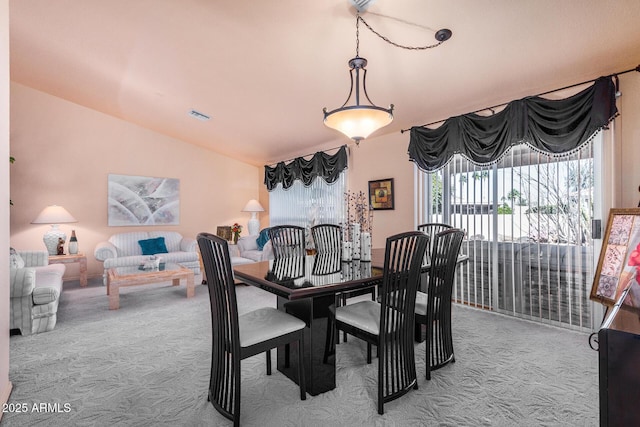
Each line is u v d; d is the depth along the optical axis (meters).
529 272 3.26
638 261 2.21
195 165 6.71
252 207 6.88
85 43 3.53
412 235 1.81
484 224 3.59
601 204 2.79
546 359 2.42
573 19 2.23
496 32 2.45
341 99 3.86
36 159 5.19
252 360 2.49
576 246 2.96
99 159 5.70
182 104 4.80
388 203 4.59
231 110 4.75
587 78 2.80
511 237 3.38
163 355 2.54
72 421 1.74
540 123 2.98
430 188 4.13
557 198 3.07
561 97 3.00
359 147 5.07
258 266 2.49
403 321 1.92
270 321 1.93
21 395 1.99
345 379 2.17
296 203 6.41
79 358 2.49
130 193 5.97
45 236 5.02
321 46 2.93
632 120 2.64
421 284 2.95
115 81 4.38
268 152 6.36
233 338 1.65
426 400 1.91
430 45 2.70
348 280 1.99
